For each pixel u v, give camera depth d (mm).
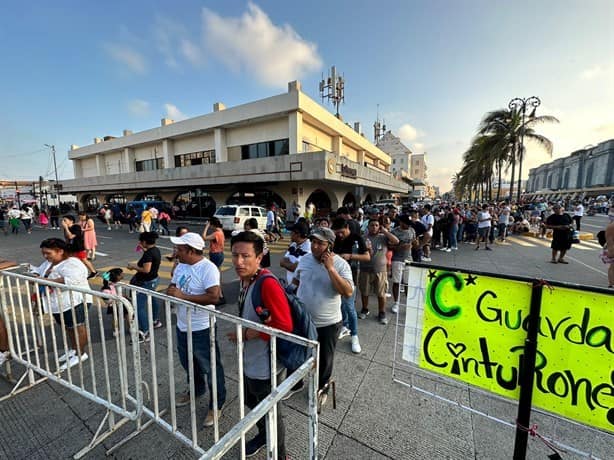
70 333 2992
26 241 12188
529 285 1678
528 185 116375
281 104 17344
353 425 2152
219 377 2225
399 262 4457
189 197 23672
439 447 1951
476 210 13852
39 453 1925
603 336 1500
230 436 1002
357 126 31578
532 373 1656
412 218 7711
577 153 72188
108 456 1901
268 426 1286
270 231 12891
